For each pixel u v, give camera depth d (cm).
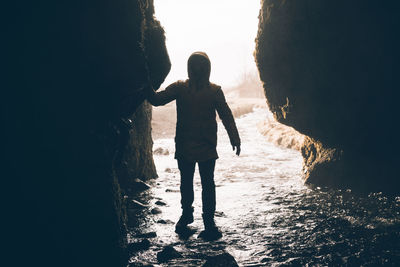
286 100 532
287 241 310
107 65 231
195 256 285
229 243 312
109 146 251
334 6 432
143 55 259
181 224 347
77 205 221
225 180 622
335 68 453
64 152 219
